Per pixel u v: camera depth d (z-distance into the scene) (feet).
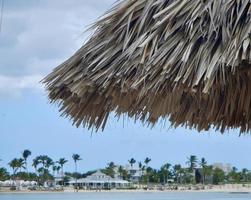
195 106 15.93
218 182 468.34
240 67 11.96
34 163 456.45
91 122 15.44
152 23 13.12
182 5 12.58
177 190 474.90
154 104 14.32
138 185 485.97
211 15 12.12
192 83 11.89
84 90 13.99
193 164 470.39
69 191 463.42
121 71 12.85
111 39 13.74
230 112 16.39
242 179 469.98
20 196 380.99
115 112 15.19
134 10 13.53
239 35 11.71
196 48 12.10
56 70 14.80
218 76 11.71
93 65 13.73
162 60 12.23
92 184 478.18
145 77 12.37
